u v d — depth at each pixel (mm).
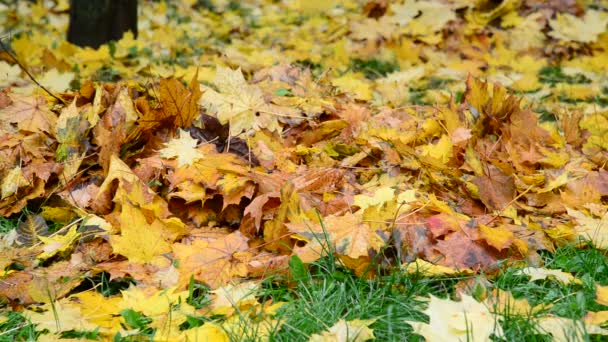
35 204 3352
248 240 2949
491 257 2801
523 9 7129
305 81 4492
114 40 6648
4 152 3477
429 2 7070
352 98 4539
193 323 2422
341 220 2820
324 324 2348
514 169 3680
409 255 2799
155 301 2523
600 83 5879
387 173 3432
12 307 2588
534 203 3414
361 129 3859
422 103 5180
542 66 6414
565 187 3523
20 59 5641
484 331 2250
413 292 2615
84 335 2371
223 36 7695
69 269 2785
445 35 6871
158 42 6910
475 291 2549
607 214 3160
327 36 7535
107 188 3211
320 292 2564
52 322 2418
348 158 3607
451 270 2654
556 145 4012
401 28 6867
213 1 9445
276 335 2328
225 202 3096
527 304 2453
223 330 2342
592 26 6727
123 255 2838
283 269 2725
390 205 2895
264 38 7648
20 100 3730
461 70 6098
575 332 2211
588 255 2883
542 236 3000
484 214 3223
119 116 3504
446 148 3533
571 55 6711
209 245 2844
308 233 2801
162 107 3475
